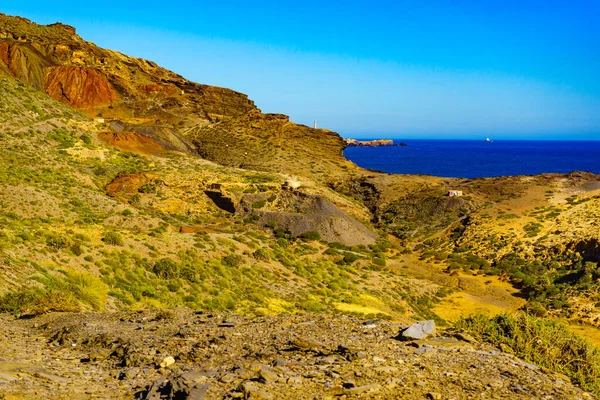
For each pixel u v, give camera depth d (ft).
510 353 33.27
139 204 242.78
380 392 24.84
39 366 32.17
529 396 25.00
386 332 37.63
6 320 50.16
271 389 25.44
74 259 97.40
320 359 30.66
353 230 249.55
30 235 100.37
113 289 89.86
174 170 298.15
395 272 203.21
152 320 47.57
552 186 311.06
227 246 151.02
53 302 55.88
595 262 190.80
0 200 159.63
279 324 41.57
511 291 183.01
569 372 30.94
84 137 307.17
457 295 177.78
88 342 39.83
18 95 315.17
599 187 307.37
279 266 152.15
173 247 130.21
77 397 26.08
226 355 33.60
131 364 33.32
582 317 149.59
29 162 227.40
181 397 25.11
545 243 221.05
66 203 179.63
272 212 258.16
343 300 133.39
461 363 29.84
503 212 275.39
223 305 100.68
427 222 289.74
